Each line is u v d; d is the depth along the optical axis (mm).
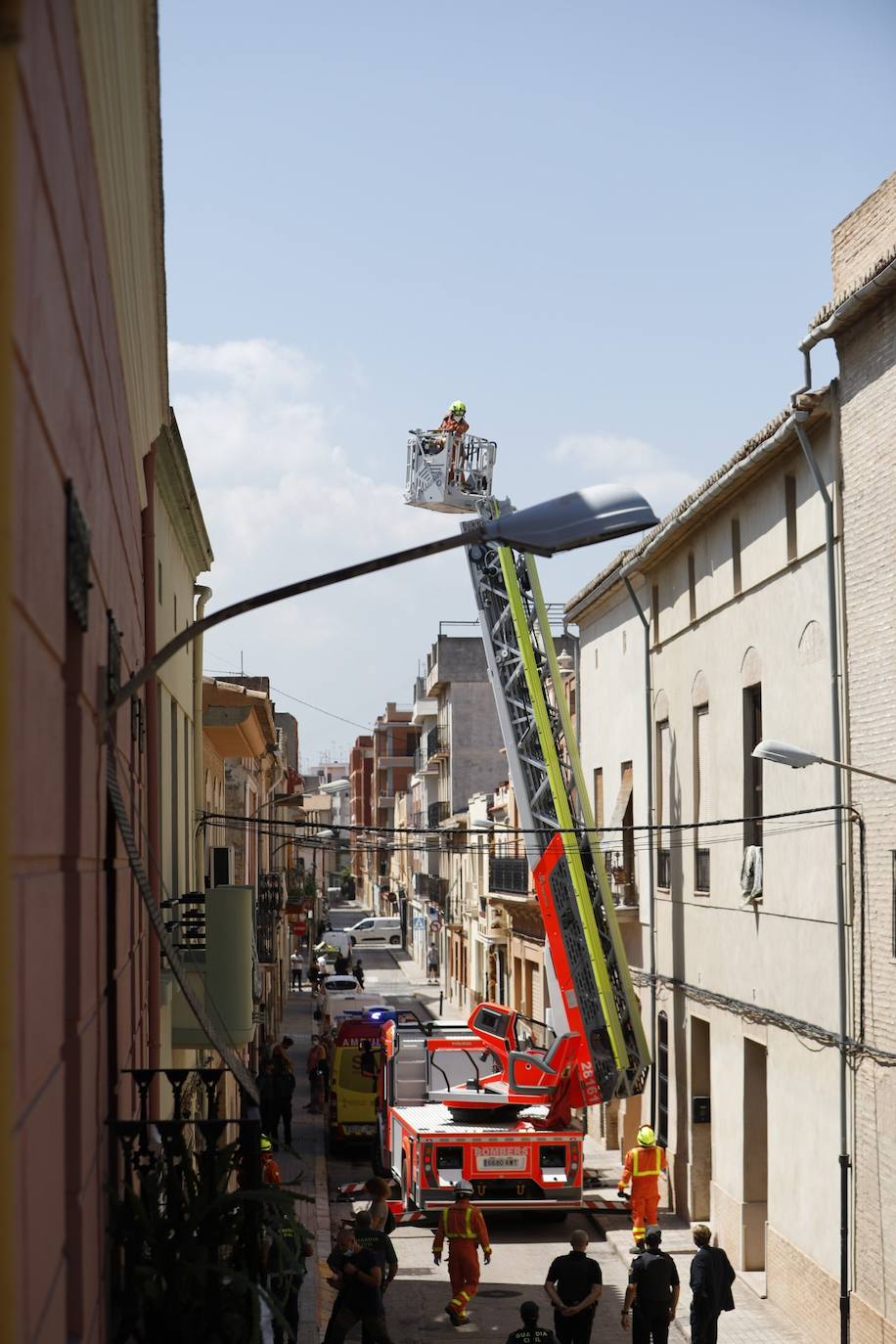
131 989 8180
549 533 6426
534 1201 20078
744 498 18750
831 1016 15352
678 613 22109
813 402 15539
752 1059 18484
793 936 16656
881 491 14320
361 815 147500
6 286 3162
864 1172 14352
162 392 12922
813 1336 15500
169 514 15789
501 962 43000
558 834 21297
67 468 4695
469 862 54875
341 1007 39438
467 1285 16188
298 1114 32656
